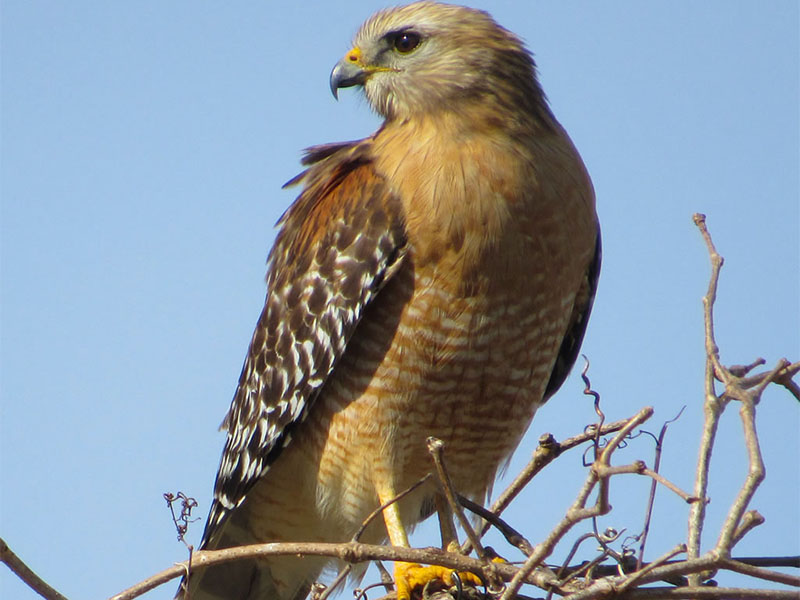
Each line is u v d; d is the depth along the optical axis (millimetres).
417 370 10797
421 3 11609
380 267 10766
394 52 11398
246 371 12211
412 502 11562
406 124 11305
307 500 11844
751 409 7441
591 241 11336
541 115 11250
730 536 7254
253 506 12195
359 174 11383
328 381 11273
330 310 11086
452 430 11141
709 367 7703
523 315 10828
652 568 7477
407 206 10680
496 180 10523
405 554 8555
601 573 8898
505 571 8375
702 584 8016
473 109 10914
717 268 8062
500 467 11805
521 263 10609
